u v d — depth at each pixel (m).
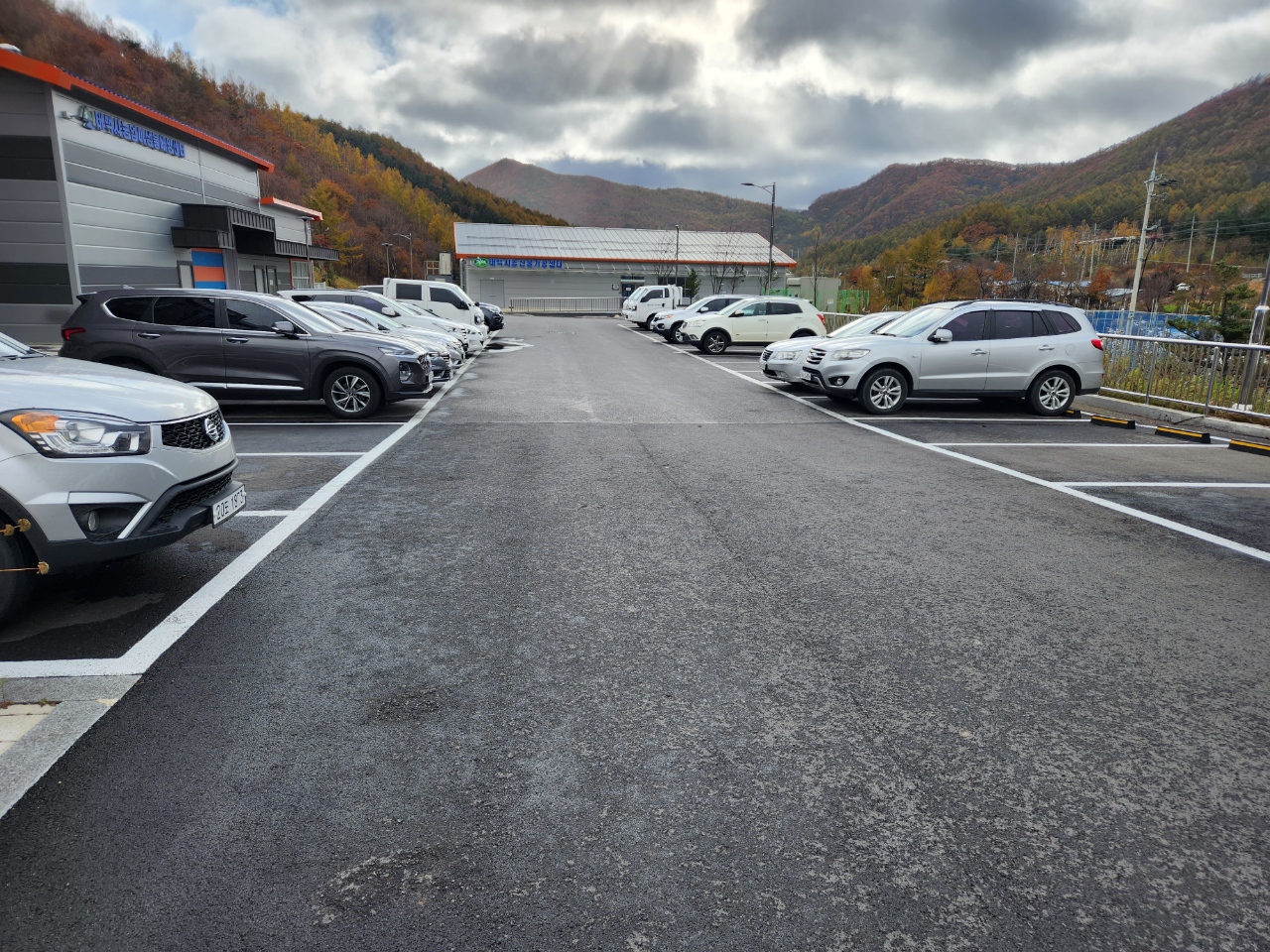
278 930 2.04
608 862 2.32
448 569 4.79
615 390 14.27
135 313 10.02
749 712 3.18
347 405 10.52
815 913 2.13
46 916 2.06
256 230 25.36
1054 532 5.84
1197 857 2.38
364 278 107.25
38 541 3.59
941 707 3.25
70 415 3.69
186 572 4.67
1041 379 11.77
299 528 5.61
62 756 2.79
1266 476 7.95
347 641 3.77
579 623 4.03
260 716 3.08
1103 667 3.64
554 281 58.38
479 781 2.70
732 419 11.05
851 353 11.59
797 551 5.24
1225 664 3.71
